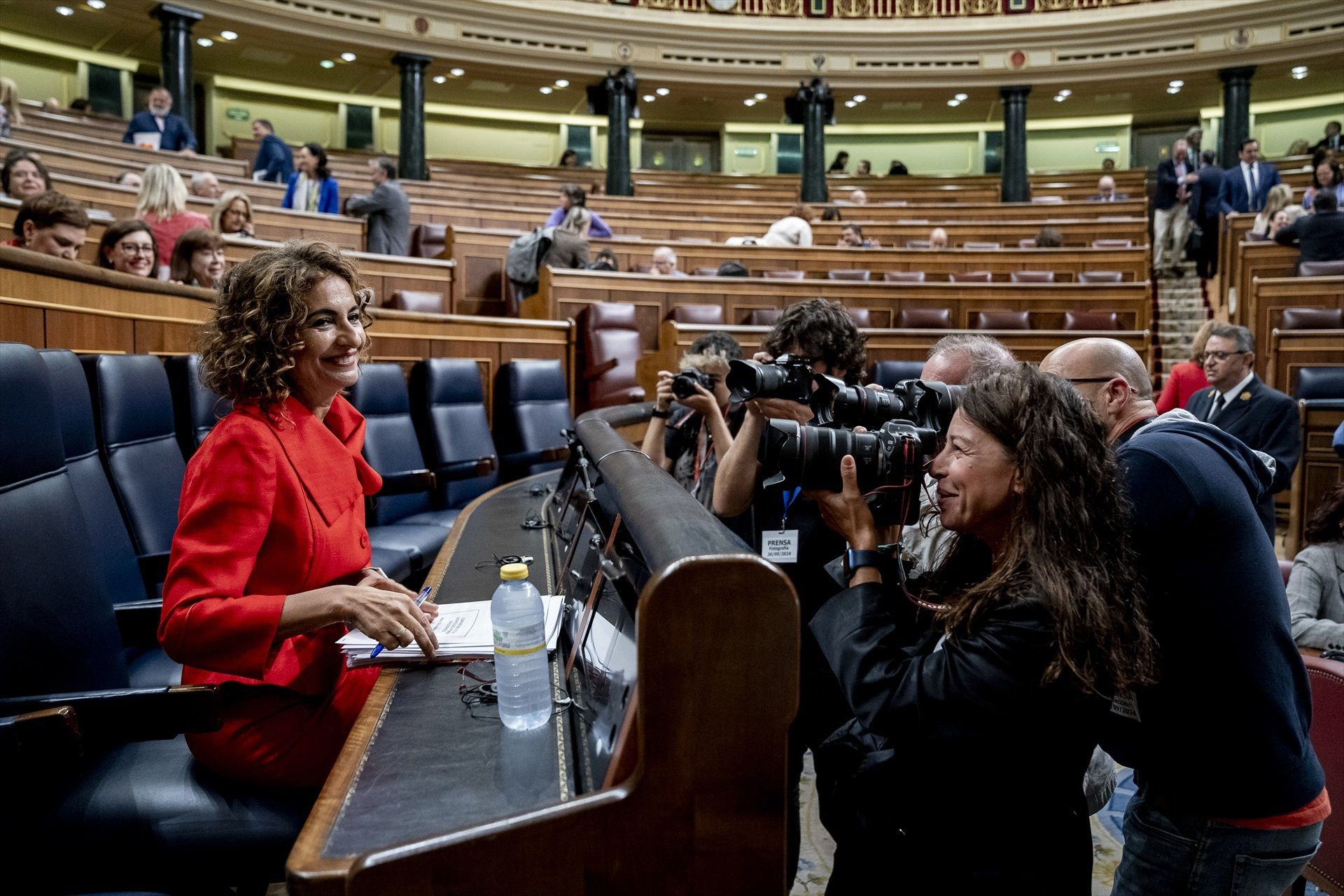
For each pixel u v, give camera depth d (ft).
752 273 25.81
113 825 4.30
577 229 24.40
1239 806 3.84
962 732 3.40
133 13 38.19
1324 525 6.84
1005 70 44.39
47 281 7.72
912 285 21.91
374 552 9.89
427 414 13.47
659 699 2.74
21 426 4.84
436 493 13.15
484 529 7.62
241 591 4.25
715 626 2.75
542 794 3.20
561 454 13.50
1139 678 3.39
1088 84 44.91
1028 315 22.22
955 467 3.67
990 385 3.68
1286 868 3.91
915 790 3.75
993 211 35.32
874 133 55.83
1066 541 3.39
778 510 6.38
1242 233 28.45
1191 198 31.50
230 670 4.11
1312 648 6.49
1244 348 11.21
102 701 4.11
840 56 44.78
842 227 32.07
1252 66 42.19
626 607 3.69
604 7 42.68
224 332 4.56
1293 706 3.90
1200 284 31.94
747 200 43.88
